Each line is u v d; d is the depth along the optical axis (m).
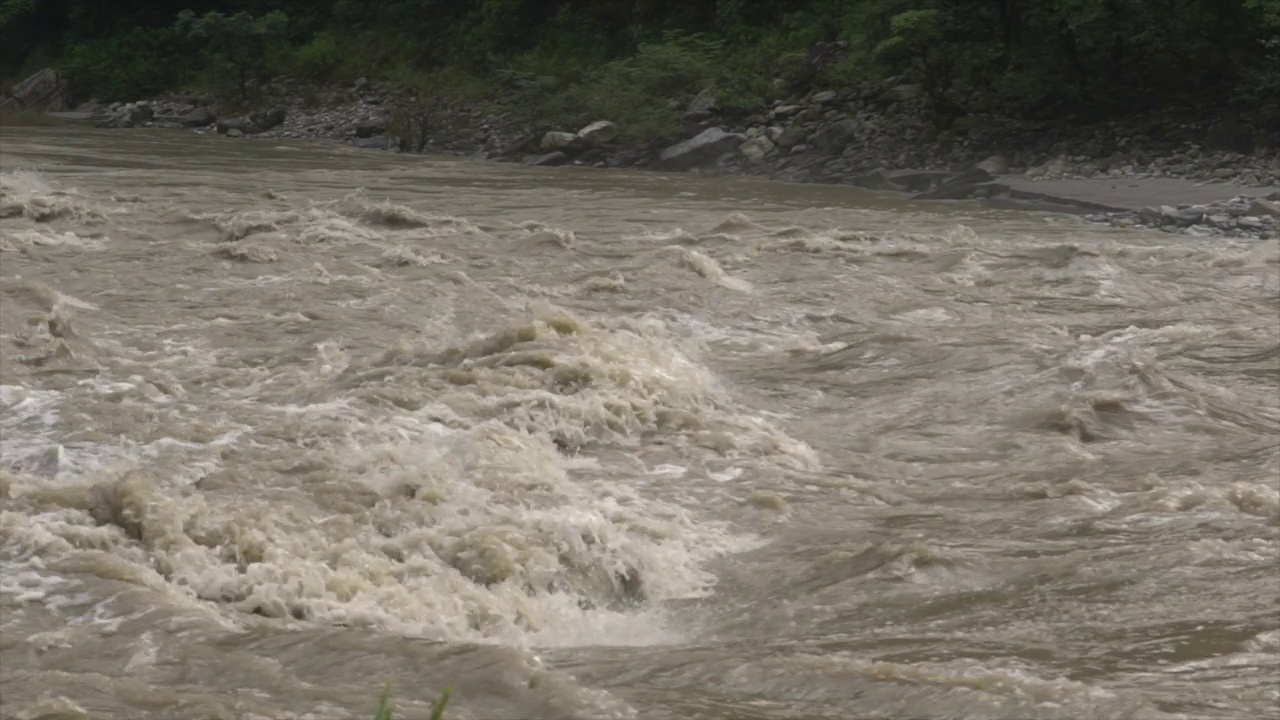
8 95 76.56
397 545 12.44
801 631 11.38
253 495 13.44
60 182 38.09
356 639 9.90
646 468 15.58
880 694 9.43
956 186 41.81
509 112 59.28
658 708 9.21
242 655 9.73
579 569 12.35
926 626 11.30
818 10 59.03
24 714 8.52
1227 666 10.24
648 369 18.30
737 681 9.66
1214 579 12.26
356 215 31.39
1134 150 45.22
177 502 12.52
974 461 16.44
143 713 8.69
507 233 30.59
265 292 23.31
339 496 13.45
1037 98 48.22
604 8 68.00
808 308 24.05
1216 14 47.91
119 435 15.36
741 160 49.78
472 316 22.53
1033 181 42.78
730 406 18.28
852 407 18.50
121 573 11.08
